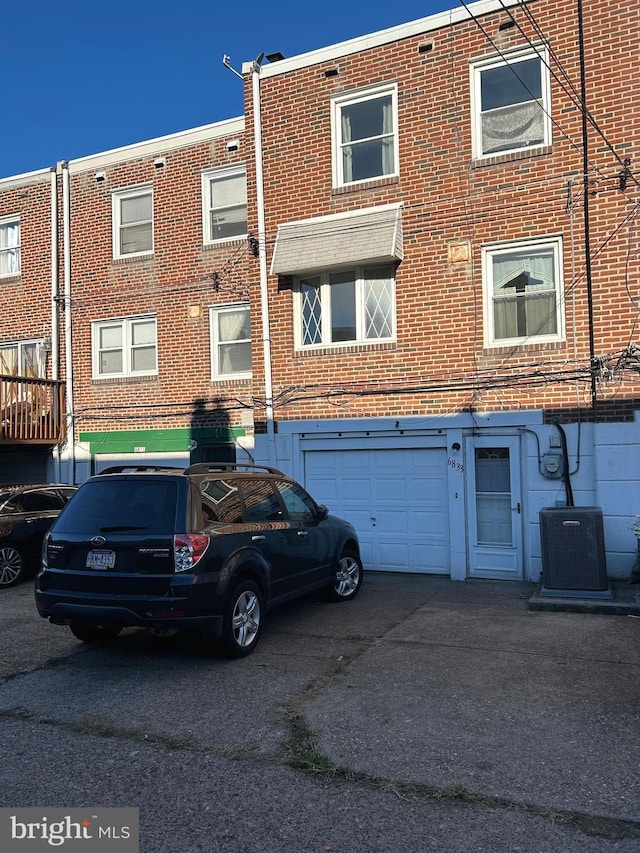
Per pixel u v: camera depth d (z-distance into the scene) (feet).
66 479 48.60
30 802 12.71
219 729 15.98
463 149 34.60
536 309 33.50
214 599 20.24
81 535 20.74
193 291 45.29
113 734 15.80
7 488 36.99
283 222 38.81
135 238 47.88
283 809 12.39
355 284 37.27
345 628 24.94
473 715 16.53
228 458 43.88
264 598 23.00
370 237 35.68
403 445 36.01
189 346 45.29
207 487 21.66
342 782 13.37
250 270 39.75
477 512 34.47
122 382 47.26
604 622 25.18
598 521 28.35
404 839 11.39
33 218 50.96
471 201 34.42
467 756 14.37
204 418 44.62
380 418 36.32
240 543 21.75
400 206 35.83
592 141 31.99
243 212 44.32
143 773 13.83
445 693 18.06
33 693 18.62
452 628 24.72
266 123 39.27
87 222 49.01
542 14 32.96
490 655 21.38
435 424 35.04
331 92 37.63
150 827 11.83
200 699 17.95
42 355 49.98
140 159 47.29
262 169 39.34
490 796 12.73
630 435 30.83
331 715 16.66
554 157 32.76
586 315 32.07
